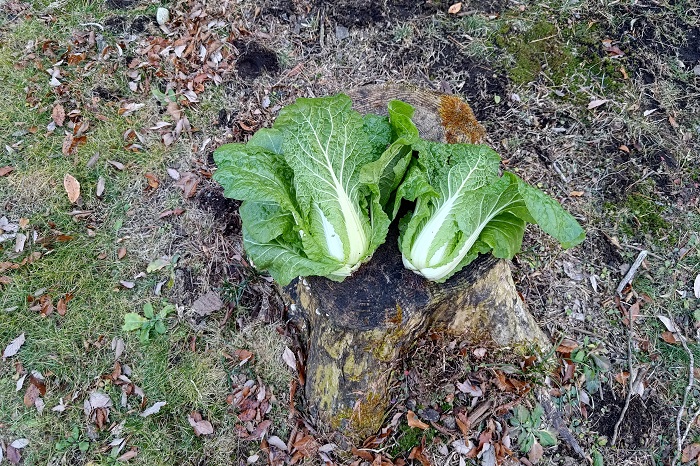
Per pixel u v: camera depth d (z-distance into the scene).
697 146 1.50
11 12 1.66
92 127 1.51
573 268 1.35
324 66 1.61
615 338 1.28
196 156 1.48
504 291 1.16
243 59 1.61
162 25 1.65
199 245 1.36
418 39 1.64
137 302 1.32
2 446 1.18
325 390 1.14
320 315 1.05
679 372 1.26
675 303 1.32
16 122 1.51
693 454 1.18
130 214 1.41
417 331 1.12
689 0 1.68
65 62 1.59
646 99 1.56
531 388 1.19
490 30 1.65
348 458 1.16
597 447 1.18
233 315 1.30
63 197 1.42
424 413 1.17
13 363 1.25
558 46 1.63
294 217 0.96
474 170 0.96
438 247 0.95
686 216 1.41
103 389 1.23
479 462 1.14
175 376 1.24
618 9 1.67
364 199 1.00
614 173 1.46
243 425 1.20
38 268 1.34
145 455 1.18
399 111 0.99
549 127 1.52
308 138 0.93
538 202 0.88
